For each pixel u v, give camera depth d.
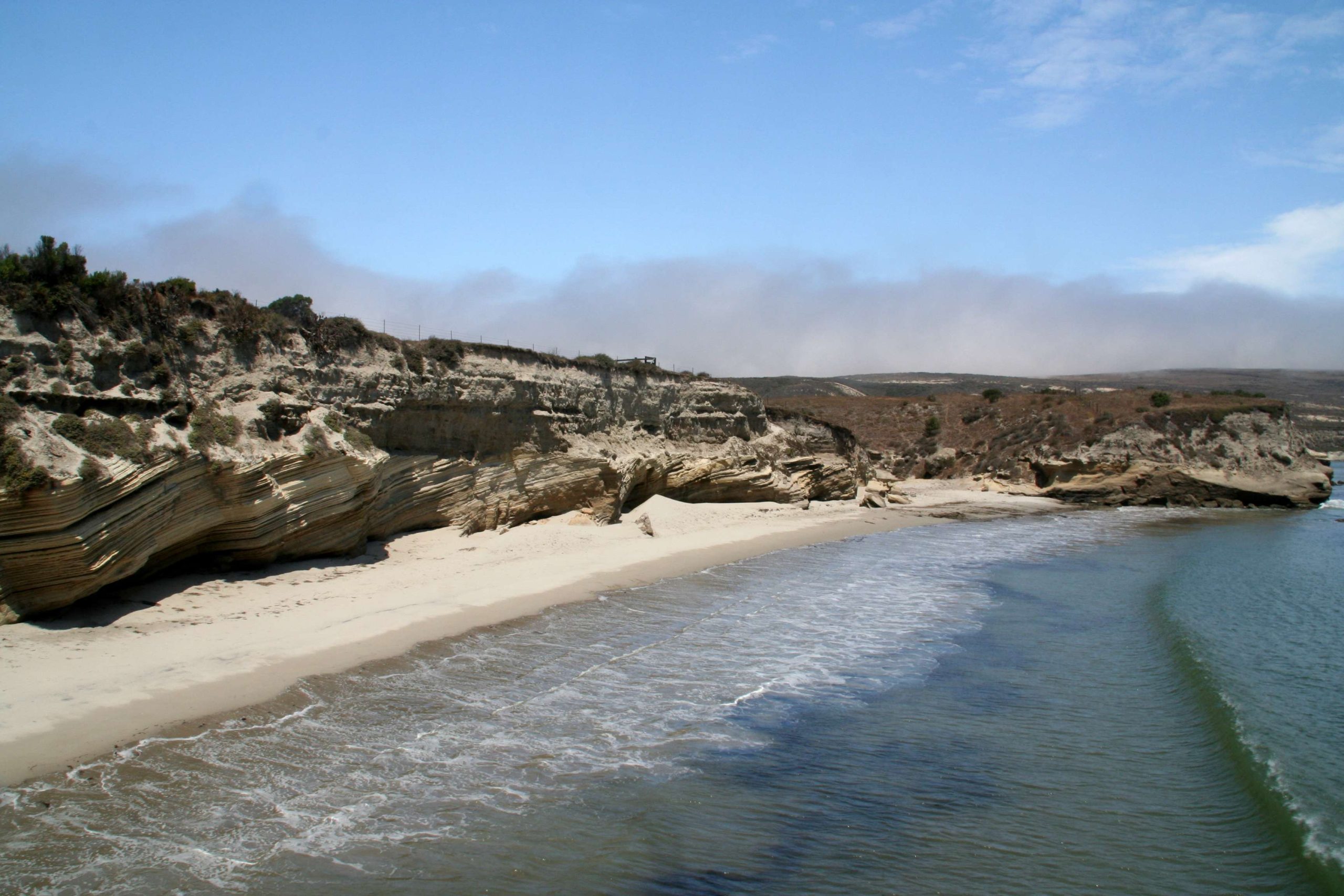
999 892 10.23
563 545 31.98
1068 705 16.89
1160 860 11.00
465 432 31.91
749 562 32.75
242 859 10.20
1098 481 63.78
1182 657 19.94
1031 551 38.59
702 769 13.43
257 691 15.19
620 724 15.11
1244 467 63.91
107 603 18.94
